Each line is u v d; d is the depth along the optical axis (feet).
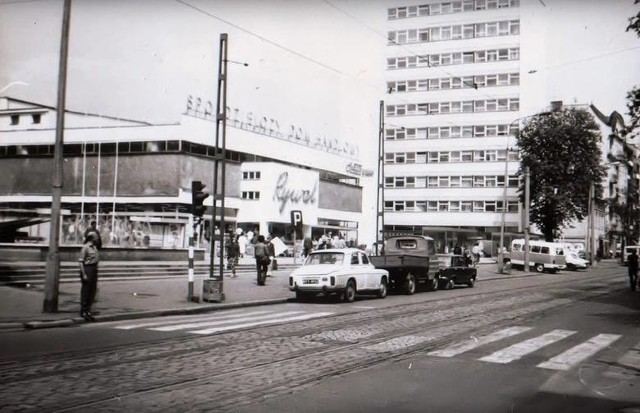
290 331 38.55
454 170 234.99
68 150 151.64
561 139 180.24
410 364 28.17
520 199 171.73
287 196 164.35
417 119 239.91
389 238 82.94
